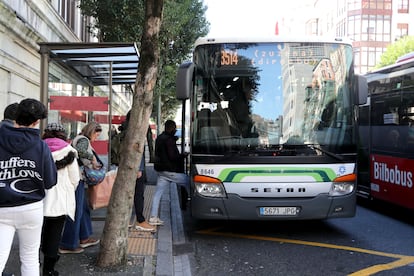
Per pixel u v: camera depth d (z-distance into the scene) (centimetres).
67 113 1000
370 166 976
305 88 687
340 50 702
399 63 866
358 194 1047
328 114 684
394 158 866
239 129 672
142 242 666
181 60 1808
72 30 1697
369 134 984
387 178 895
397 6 6412
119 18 1379
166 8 1376
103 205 614
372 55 6425
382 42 6406
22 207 357
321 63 695
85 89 1238
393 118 873
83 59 918
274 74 688
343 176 672
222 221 863
